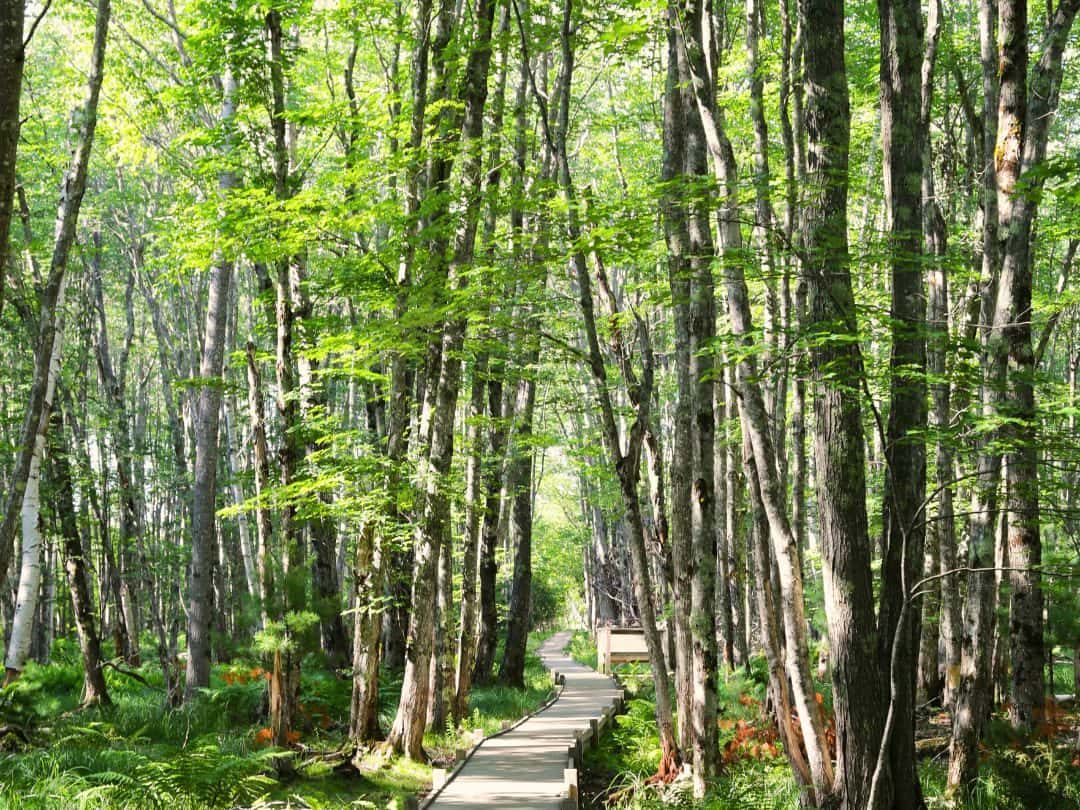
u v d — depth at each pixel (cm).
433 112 1276
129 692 1822
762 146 1160
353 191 1224
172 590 2520
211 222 1159
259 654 1444
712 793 1030
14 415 1700
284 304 1362
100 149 2333
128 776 959
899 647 771
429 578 1366
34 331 1390
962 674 1047
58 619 3416
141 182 2753
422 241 1227
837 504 819
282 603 1280
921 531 816
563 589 5922
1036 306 1459
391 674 2091
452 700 1619
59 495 1591
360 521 1323
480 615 2244
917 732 1491
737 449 1969
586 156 2502
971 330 1163
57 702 1520
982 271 1182
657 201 852
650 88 2059
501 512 2370
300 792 1134
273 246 1184
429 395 1505
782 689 1012
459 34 1385
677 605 1225
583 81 2572
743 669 1912
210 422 1712
